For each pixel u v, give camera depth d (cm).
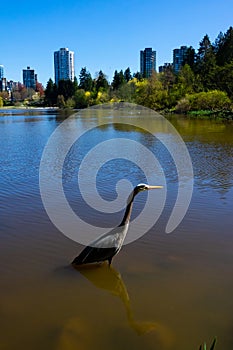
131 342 479
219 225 899
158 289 606
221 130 3375
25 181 1412
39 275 662
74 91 12225
